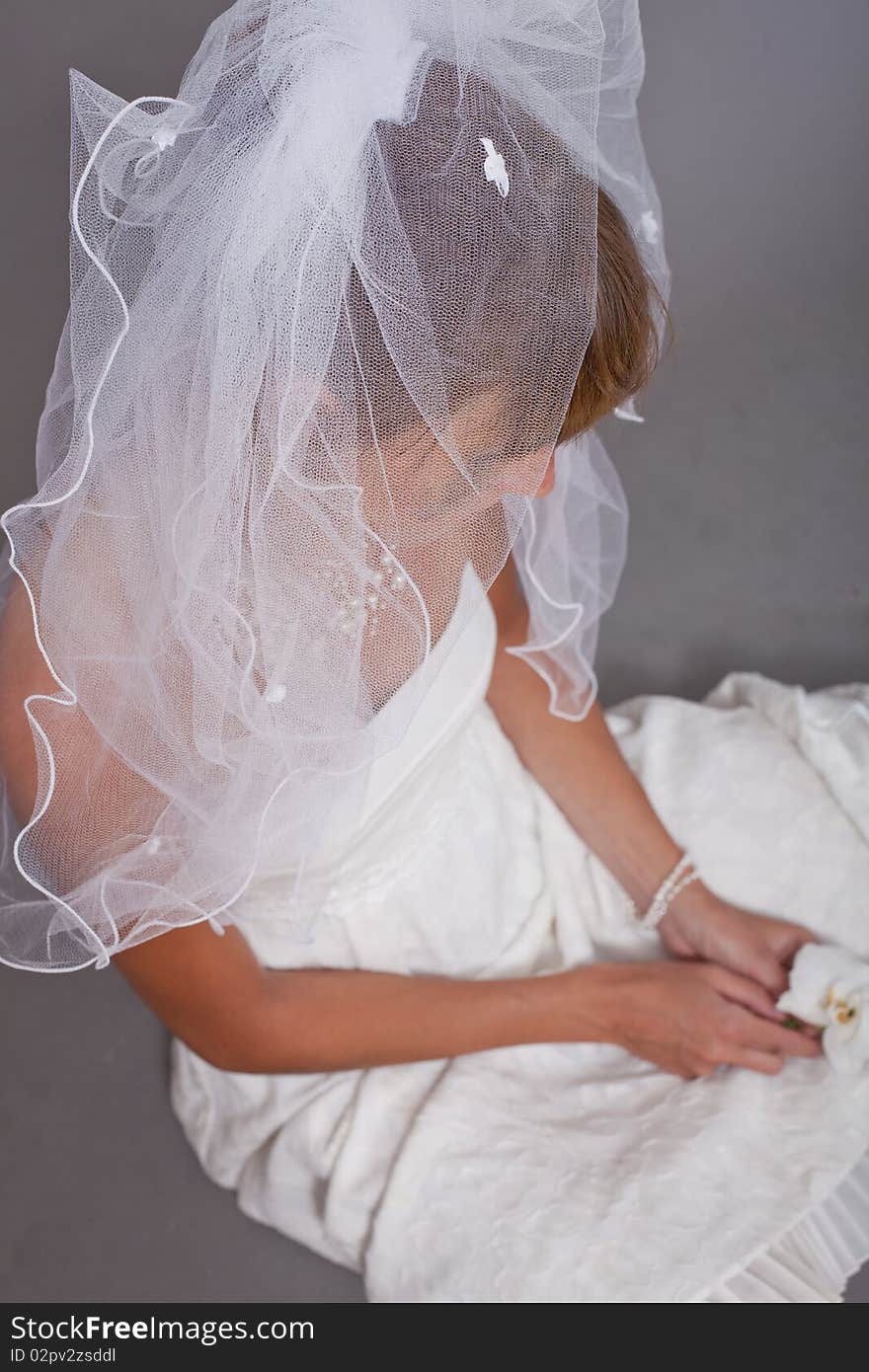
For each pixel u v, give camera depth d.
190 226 0.93
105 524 1.00
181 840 1.06
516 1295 1.17
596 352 1.01
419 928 1.37
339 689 1.01
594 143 0.93
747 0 2.99
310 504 0.95
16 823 1.12
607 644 2.10
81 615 1.01
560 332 0.93
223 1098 1.42
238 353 0.91
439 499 0.98
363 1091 1.32
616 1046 1.39
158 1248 1.56
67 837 1.06
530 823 1.49
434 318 0.91
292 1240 1.55
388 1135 1.31
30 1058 1.75
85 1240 1.57
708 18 2.97
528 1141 1.26
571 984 1.33
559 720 1.46
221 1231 1.57
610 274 0.99
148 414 0.97
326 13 0.91
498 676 1.46
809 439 2.32
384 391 0.93
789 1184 1.21
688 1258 1.16
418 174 0.89
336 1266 1.53
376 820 1.28
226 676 0.99
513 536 1.03
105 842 1.07
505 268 0.91
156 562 0.99
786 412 2.37
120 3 2.93
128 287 0.97
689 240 2.62
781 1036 1.31
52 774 1.00
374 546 0.98
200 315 0.94
